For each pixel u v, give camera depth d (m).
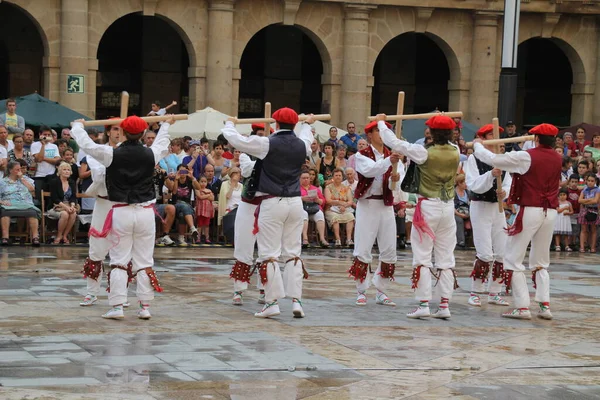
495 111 33.44
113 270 11.68
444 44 33.16
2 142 20.45
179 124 26.05
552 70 38.50
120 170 11.62
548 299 13.02
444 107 38.16
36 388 8.47
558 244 23.34
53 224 20.27
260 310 12.69
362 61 32.06
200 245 20.53
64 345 10.16
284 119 12.23
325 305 13.34
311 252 20.39
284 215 12.17
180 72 35.41
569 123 38.50
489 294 14.30
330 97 32.12
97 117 34.50
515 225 12.91
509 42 24.55
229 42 30.86
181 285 14.59
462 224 22.41
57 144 21.06
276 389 8.75
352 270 13.41
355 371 9.52
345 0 31.72
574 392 9.12
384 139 12.58
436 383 9.20
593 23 34.41
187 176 20.53
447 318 12.71
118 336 10.69
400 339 11.15
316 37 31.91
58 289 13.67
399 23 32.56
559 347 11.08
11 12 32.78
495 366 10.00
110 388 8.55
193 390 8.61
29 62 33.19
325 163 23.12
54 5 29.06
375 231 13.34
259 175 12.29
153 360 9.62
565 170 23.80
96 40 29.61
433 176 12.56
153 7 30.14
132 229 11.70
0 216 19.00
